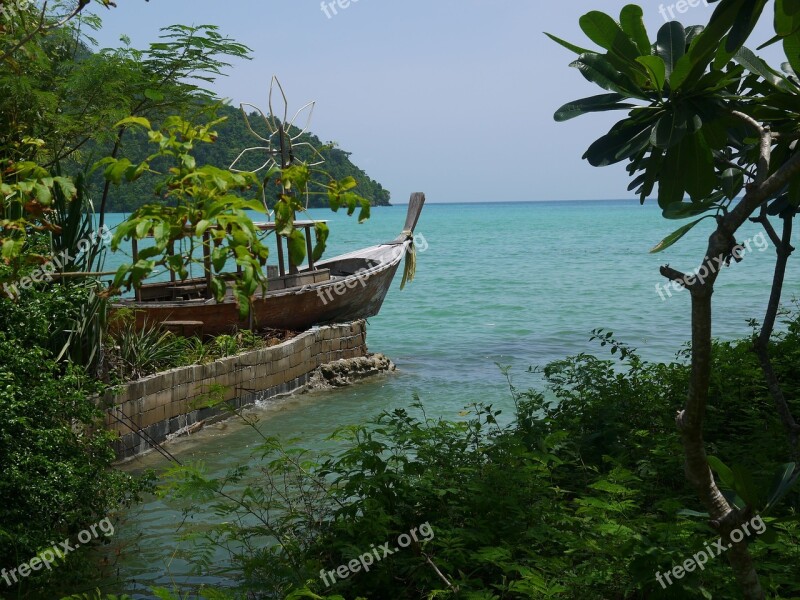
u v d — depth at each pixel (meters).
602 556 4.75
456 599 4.73
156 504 8.95
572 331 23.64
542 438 6.56
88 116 11.84
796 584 4.23
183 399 12.77
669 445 6.70
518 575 5.09
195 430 13.01
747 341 9.87
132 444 11.47
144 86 12.27
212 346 14.84
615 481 5.48
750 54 3.55
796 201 3.91
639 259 55.00
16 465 6.69
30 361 7.12
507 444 6.47
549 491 6.04
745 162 4.47
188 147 2.29
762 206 5.20
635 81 3.07
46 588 6.58
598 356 19.33
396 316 27.89
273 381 15.31
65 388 7.60
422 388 16.17
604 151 3.22
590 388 8.52
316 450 11.17
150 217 2.19
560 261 53.72
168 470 5.31
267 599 5.18
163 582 6.69
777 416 7.59
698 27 3.64
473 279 41.78
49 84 11.97
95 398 10.30
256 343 15.63
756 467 6.17
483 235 92.75
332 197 2.51
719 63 3.00
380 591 5.32
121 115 11.91
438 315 27.95
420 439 6.38
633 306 29.53
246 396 14.46
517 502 5.64
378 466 5.69
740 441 7.29
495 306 30.17
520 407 7.88
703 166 3.30
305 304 18.23
